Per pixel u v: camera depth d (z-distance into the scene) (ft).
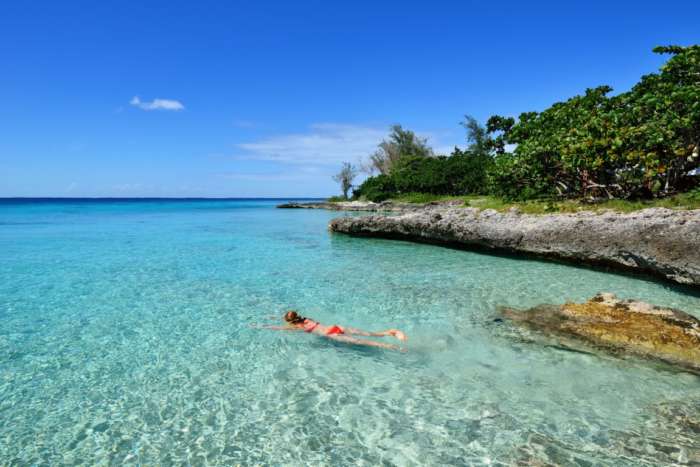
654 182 54.90
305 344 24.67
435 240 63.93
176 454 14.80
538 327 26.63
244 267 47.70
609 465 13.91
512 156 77.77
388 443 15.31
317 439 15.60
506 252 54.39
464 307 31.73
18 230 91.25
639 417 16.71
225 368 21.57
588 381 19.70
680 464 13.87
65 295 35.50
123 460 14.46
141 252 58.95
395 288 37.76
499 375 20.44
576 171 62.90
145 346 24.47
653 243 39.75
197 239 74.33
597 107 70.90
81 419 16.98
